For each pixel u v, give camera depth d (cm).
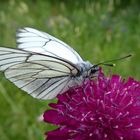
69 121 10
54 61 10
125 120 10
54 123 10
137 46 27
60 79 10
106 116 10
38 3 36
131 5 38
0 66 10
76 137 10
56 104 10
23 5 31
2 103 20
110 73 11
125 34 29
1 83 20
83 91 10
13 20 31
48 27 28
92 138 10
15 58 10
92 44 25
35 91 10
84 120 10
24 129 18
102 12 32
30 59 10
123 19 34
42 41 11
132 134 9
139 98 10
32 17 33
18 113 19
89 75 10
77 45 23
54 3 37
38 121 18
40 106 19
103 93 10
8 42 26
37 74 10
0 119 19
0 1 42
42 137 17
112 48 25
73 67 10
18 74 10
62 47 11
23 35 10
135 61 25
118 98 10
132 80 11
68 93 10
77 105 10
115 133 10
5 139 18
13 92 20
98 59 23
